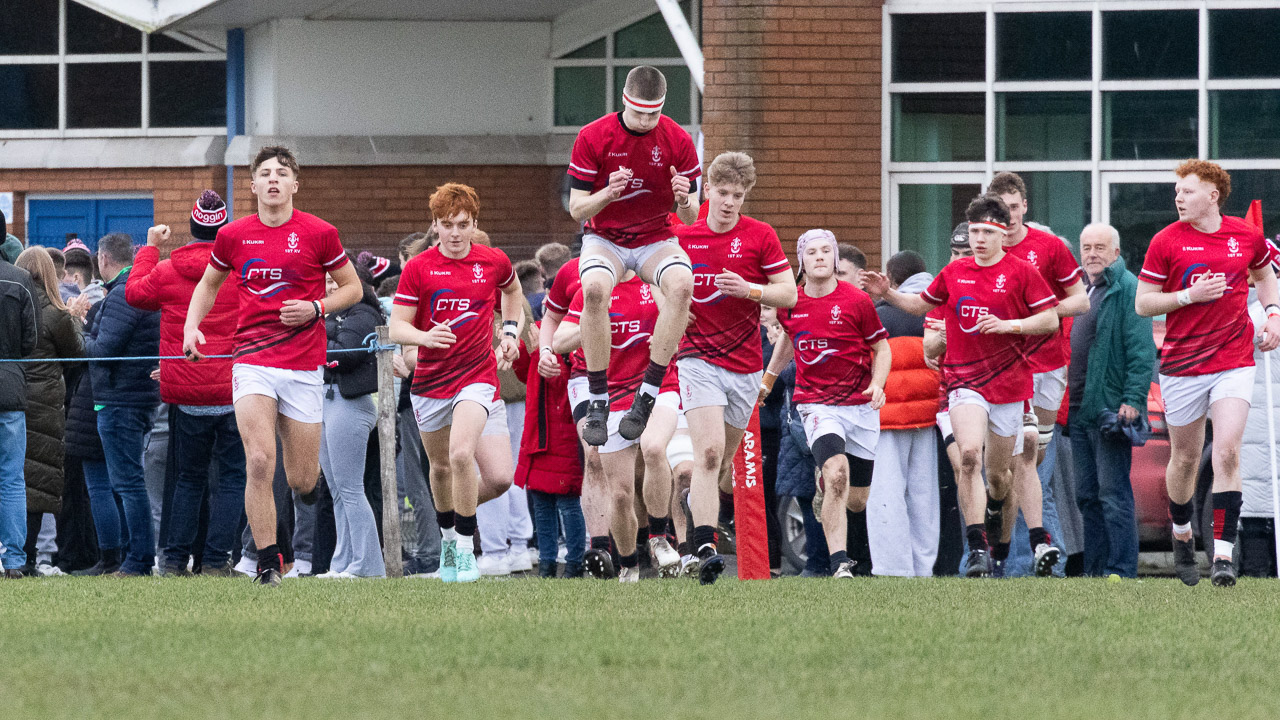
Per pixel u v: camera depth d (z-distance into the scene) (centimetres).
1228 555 2956
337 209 6269
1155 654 2000
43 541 4181
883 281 3516
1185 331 2989
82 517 4078
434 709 1544
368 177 6291
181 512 3672
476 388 3216
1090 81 5347
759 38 5338
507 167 6384
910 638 2108
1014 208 3541
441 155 6300
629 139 2764
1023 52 5375
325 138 6238
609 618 2319
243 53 6394
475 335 3209
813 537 3919
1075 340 3766
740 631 2161
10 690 1655
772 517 4128
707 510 3027
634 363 3188
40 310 3512
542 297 4134
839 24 5356
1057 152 5381
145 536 3747
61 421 3684
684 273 2817
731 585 3038
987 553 3522
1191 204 2955
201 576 3478
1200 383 2986
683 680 1744
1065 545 3966
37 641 2030
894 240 5409
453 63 6375
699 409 3034
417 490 3953
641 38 6353
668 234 2873
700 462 3030
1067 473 3975
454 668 1814
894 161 5397
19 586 3000
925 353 3650
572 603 2567
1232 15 5281
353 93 6303
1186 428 3023
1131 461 3981
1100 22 5331
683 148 2797
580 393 3381
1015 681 1772
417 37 6344
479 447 3322
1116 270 3697
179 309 3631
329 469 3703
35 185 6606
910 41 5384
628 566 3275
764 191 5362
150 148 6488
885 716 1530
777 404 4034
